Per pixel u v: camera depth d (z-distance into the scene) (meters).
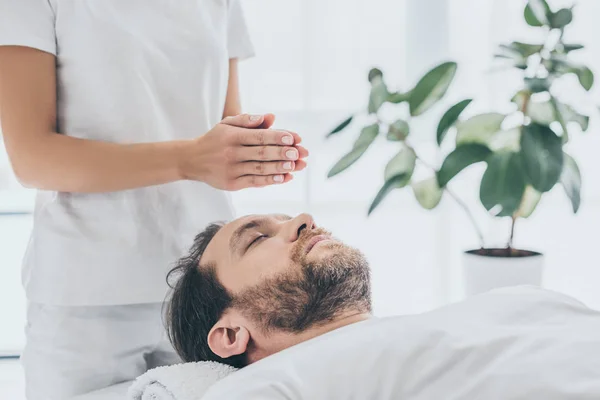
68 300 1.42
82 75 1.41
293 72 2.69
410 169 1.93
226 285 1.30
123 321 1.48
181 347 1.38
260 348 1.27
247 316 1.27
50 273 1.42
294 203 2.87
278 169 1.31
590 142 2.92
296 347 1.12
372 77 1.91
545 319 1.17
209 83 1.54
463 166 1.83
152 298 1.48
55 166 1.33
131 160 1.33
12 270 3.08
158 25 1.46
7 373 2.61
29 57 1.35
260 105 2.71
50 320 1.43
